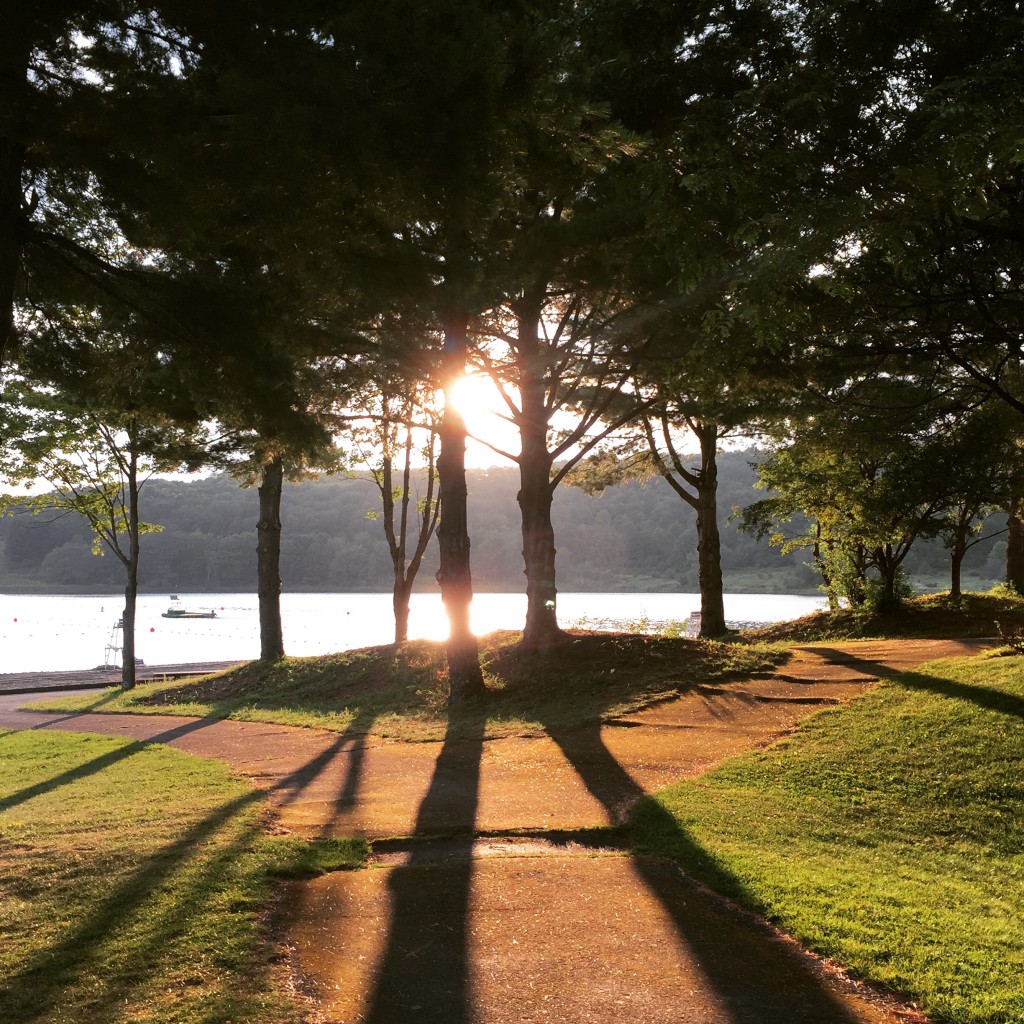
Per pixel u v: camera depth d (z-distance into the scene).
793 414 14.95
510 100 5.29
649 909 5.30
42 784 10.65
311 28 5.31
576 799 8.27
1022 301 7.25
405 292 7.55
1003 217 6.25
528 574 17.84
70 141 5.82
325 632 54.97
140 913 5.06
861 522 20.19
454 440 15.15
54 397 20.81
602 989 4.20
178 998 4.02
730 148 5.58
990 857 6.42
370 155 5.34
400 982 4.27
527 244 10.88
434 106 5.09
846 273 6.81
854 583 23.27
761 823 7.20
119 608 91.75
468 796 8.54
